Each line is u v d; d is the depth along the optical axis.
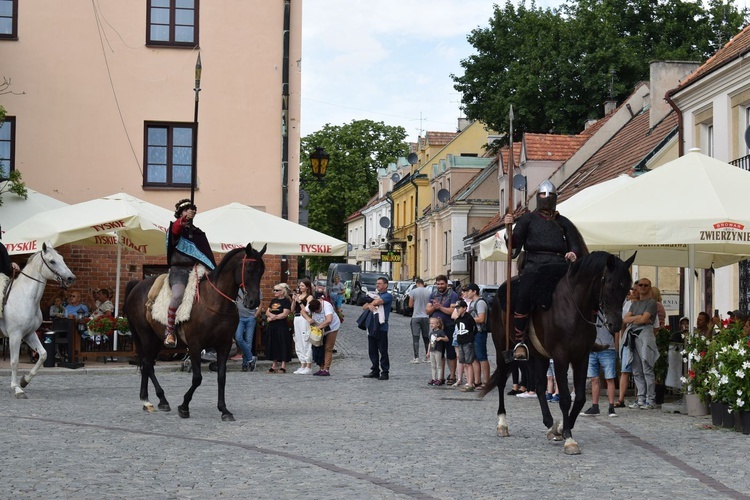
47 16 29.06
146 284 15.35
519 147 51.84
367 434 12.66
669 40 56.91
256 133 29.83
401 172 88.62
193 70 29.56
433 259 75.62
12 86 28.91
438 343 20.38
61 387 18.88
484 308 19.39
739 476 9.71
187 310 14.11
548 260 11.84
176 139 29.61
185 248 14.64
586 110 54.56
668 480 9.45
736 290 26.83
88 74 29.16
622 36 57.22
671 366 16.45
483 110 58.00
